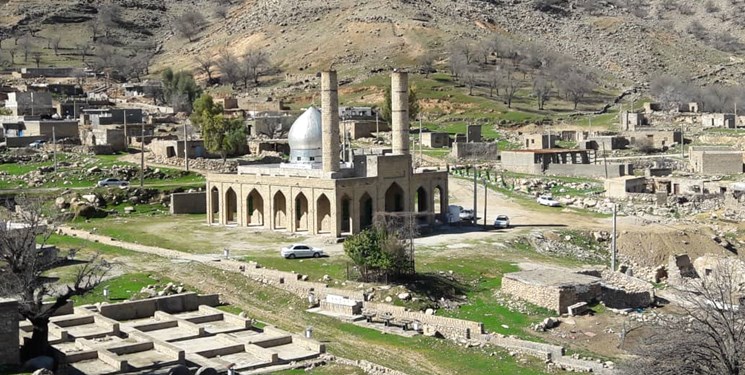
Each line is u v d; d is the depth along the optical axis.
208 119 150.62
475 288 79.81
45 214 103.50
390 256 78.75
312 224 100.44
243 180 107.50
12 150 143.38
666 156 165.25
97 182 129.62
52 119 169.75
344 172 102.44
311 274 81.94
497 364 62.03
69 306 70.31
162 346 61.19
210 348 62.47
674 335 52.81
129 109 188.00
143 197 122.62
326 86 99.50
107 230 104.81
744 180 135.88
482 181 142.12
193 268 85.19
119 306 71.38
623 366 55.56
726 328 51.41
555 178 144.12
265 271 82.31
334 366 60.12
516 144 180.25
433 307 74.56
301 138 108.62
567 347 65.62
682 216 119.81
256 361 60.38
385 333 68.88
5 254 63.97
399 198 103.94
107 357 58.28
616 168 144.12
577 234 104.38
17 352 55.56
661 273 91.38
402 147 105.56
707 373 49.72
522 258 90.69
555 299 73.00
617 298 75.94
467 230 105.25
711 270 88.81
